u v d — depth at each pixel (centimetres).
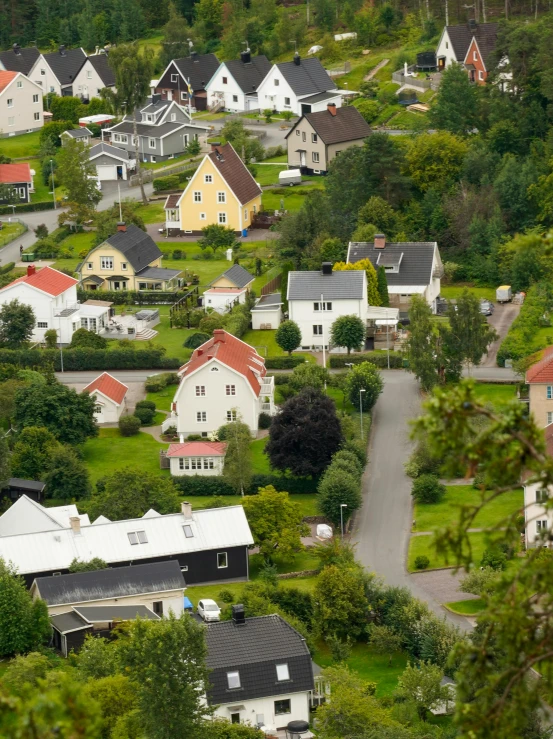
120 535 10900
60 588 9994
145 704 7462
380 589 10212
